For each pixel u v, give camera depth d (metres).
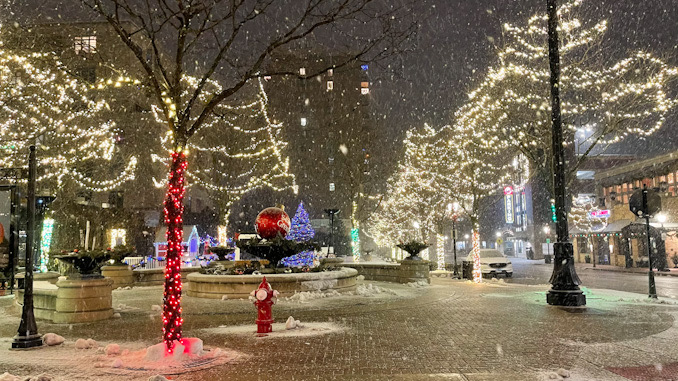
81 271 13.34
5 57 18.59
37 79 18.89
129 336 10.56
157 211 39.03
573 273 14.66
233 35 9.03
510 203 85.06
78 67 28.16
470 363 7.66
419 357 8.11
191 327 11.54
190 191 47.81
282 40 9.09
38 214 21.50
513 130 19.31
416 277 22.81
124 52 31.41
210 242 35.16
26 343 9.36
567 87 17.86
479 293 18.27
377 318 12.43
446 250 92.25
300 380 6.83
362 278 23.58
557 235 14.98
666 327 10.79
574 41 18.00
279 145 35.91
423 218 39.41
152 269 24.03
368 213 51.66
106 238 36.16
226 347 9.05
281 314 13.20
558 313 13.00
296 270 18.95
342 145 42.69
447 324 11.39
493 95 20.41
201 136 31.52
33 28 21.86
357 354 8.38
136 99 35.75
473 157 24.22
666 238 39.78
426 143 33.16
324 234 58.91
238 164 32.03
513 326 11.02
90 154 23.62
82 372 7.43
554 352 8.36
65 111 22.28
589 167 66.62
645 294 19.09
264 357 8.20
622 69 17.42
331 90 66.06
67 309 12.45
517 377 6.82
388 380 6.76
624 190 47.00
